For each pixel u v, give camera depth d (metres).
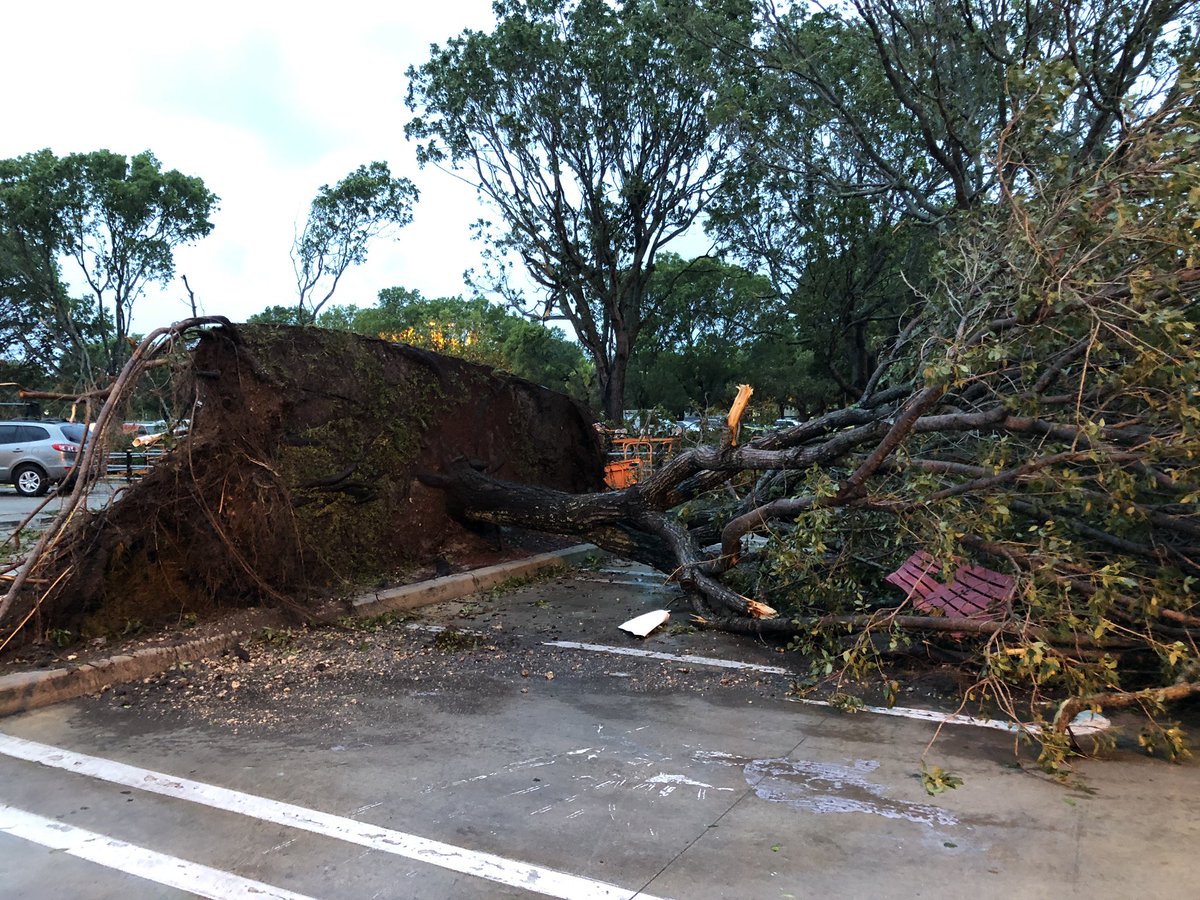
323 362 7.93
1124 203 4.29
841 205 16.22
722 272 30.78
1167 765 4.09
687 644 6.45
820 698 5.16
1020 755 4.23
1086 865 3.07
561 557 10.00
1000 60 9.41
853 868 3.05
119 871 3.00
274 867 3.04
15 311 31.77
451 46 20.44
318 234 30.12
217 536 6.57
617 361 22.78
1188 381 4.22
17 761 4.04
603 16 20.08
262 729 4.54
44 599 5.57
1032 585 4.62
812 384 29.59
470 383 10.09
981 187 10.03
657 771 3.99
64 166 27.22
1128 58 8.44
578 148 20.53
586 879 2.97
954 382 4.93
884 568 6.19
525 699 5.12
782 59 12.66
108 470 6.60
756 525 6.54
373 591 7.70
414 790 3.74
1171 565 4.96
